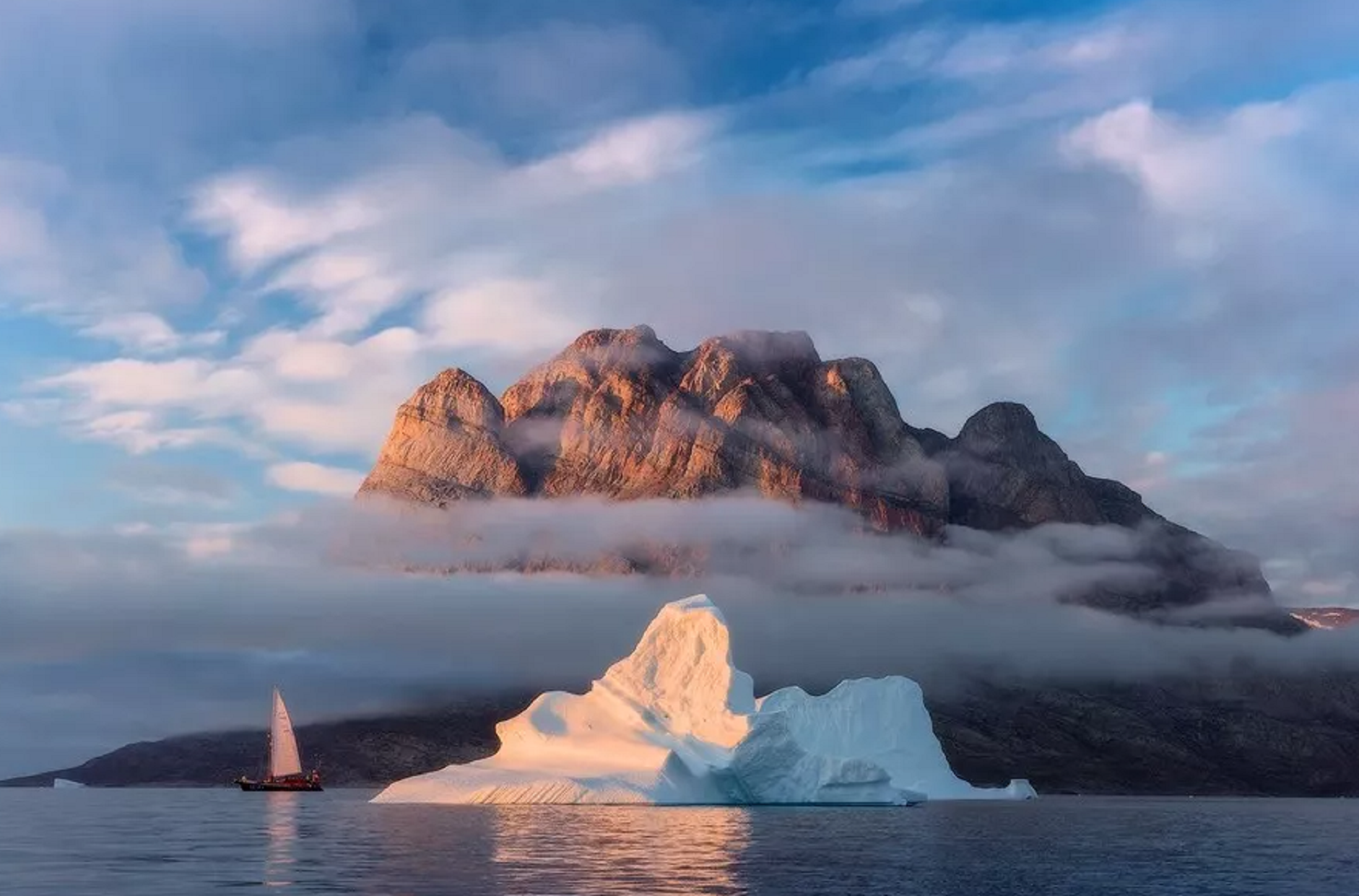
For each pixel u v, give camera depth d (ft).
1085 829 568.82
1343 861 399.03
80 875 313.53
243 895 271.28
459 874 307.99
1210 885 323.16
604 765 636.07
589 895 272.72
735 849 383.04
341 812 606.14
